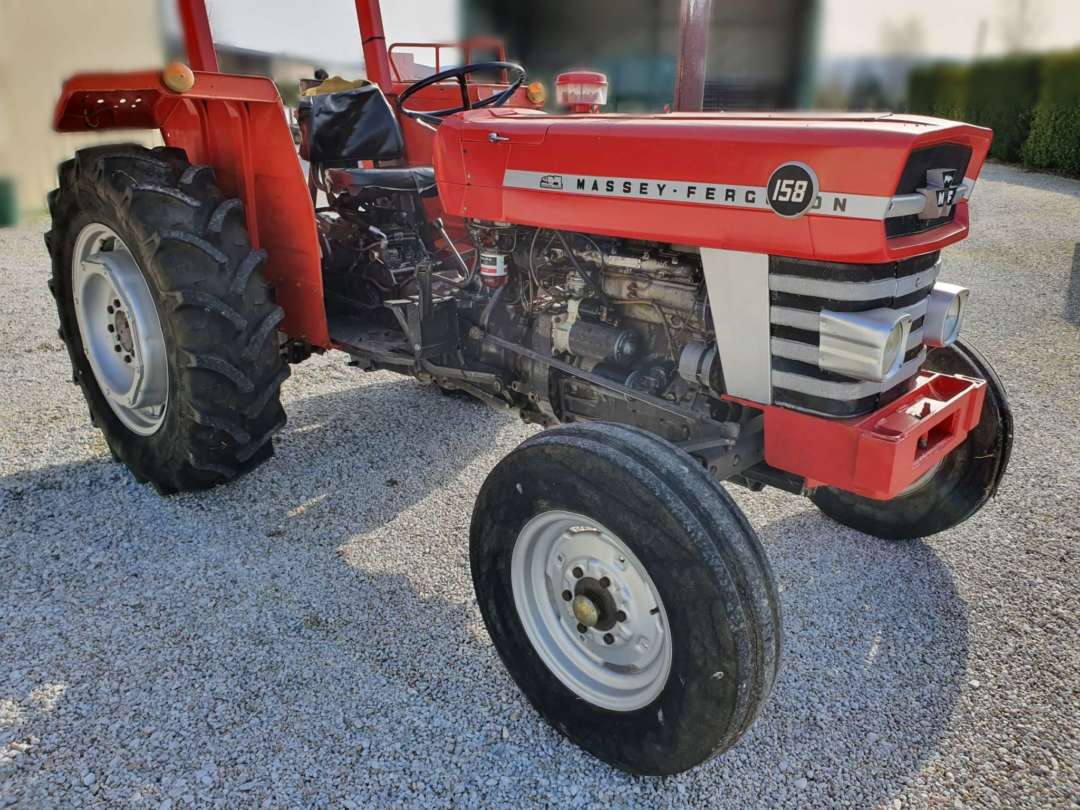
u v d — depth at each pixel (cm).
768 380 203
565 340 251
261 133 289
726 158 191
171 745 201
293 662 230
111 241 312
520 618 209
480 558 211
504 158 238
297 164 287
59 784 189
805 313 190
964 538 299
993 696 223
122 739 202
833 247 177
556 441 190
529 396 277
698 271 215
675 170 201
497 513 204
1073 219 979
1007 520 310
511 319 270
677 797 192
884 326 180
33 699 213
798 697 222
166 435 300
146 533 291
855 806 189
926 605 261
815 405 198
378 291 344
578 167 220
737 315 201
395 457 354
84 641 235
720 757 202
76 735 203
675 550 171
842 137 173
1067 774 198
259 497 318
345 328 341
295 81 383
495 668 233
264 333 290
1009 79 1562
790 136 181
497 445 368
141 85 259
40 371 434
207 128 304
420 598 261
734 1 1014
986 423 263
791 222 182
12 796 186
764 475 236
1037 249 815
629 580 191
